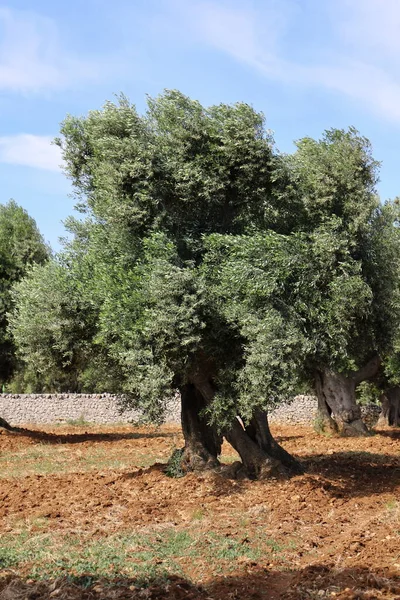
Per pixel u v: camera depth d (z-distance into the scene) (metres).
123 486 16.97
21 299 18.91
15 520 13.45
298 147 17.97
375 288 17.33
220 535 12.30
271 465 17.59
